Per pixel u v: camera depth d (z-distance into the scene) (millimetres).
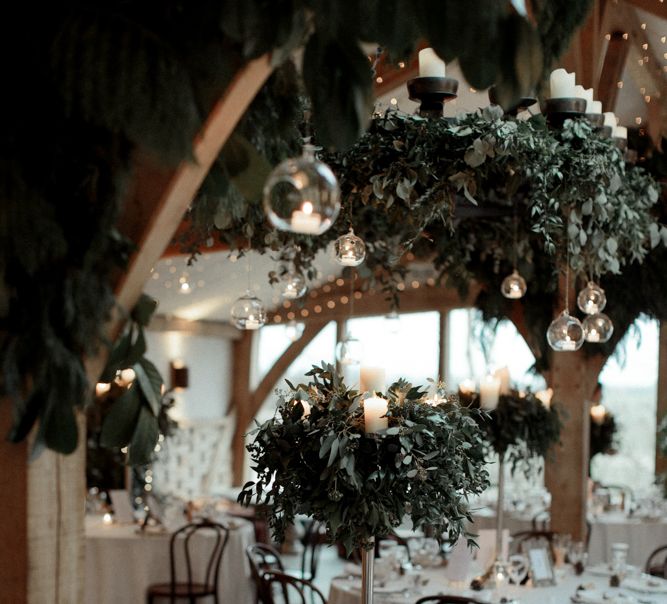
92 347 2053
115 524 7867
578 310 6676
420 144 4281
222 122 2047
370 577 3738
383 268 6230
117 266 2168
